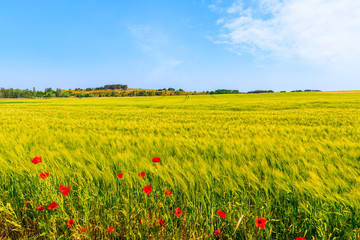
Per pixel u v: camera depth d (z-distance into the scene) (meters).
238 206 1.89
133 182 2.25
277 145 3.70
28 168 2.39
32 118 12.51
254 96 79.38
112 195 2.15
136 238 1.80
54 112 20.27
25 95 136.88
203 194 2.02
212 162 2.85
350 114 14.89
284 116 13.95
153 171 2.33
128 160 2.79
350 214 1.69
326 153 3.16
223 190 2.06
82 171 2.46
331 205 1.79
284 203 1.97
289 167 2.58
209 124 9.46
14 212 1.89
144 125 9.12
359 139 4.97
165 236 1.77
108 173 2.30
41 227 1.79
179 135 5.98
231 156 3.10
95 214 1.96
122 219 1.93
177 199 2.14
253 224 1.77
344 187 2.00
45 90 171.75
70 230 1.84
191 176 2.22
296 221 1.79
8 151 3.18
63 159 2.88
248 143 4.03
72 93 158.62
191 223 1.87
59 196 2.06
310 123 10.32
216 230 1.70
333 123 10.05
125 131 7.46
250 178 2.16
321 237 1.62
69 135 5.12
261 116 14.32
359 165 2.62
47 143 4.08
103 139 4.50
